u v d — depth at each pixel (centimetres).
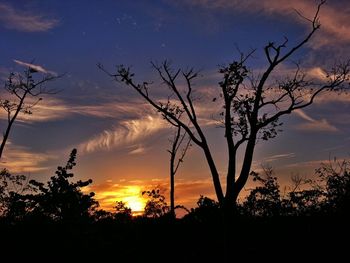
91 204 2161
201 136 2866
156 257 2617
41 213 2091
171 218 2991
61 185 2125
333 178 2988
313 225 2888
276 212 3105
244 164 2700
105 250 2333
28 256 2050
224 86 2803
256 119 2736
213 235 2927
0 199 2247
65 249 2103
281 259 2627
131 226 2830
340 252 2631
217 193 2750
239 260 2656
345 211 2858
